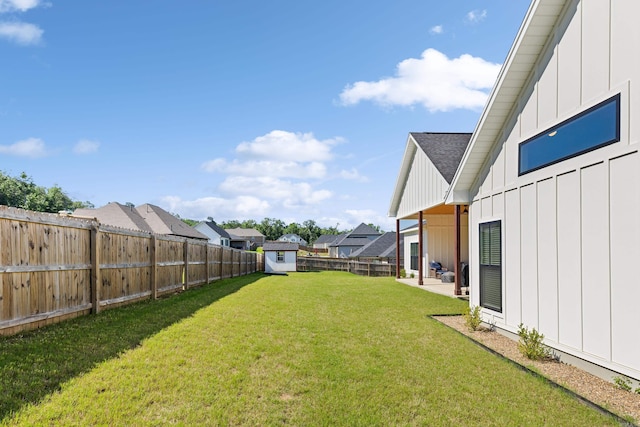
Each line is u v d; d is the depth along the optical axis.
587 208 4.57
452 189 8.28
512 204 6.40
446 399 3.70
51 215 5.52
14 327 4.85
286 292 11.85
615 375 4.14
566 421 3.28
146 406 3.23
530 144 5.85
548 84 5.41
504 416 3.36
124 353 4.53
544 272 5.45
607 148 4.25
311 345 5.46
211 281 14.45
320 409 3.37
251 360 4.64
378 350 5.32
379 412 3.36
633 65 3.91
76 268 6.14
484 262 7.45
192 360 4.49
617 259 4.09
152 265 9.06
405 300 10.48
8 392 3.19
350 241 52.53
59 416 2.92
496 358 5.09
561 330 5.05
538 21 5.25
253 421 3.10
